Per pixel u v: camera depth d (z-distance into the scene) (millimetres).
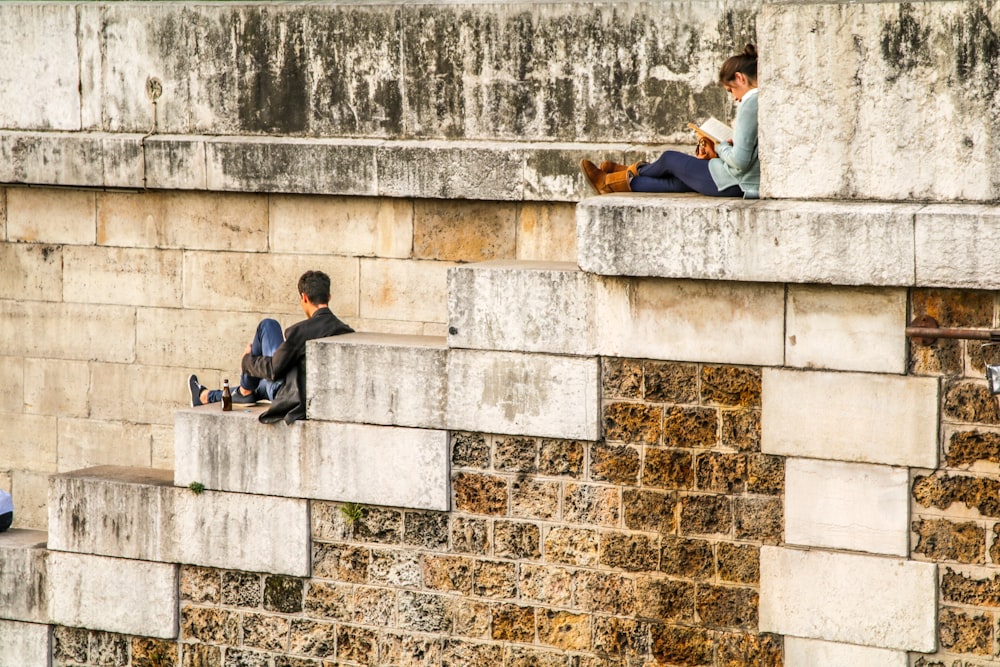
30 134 31375
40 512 32625
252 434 27781
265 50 29844
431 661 27125
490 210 28453
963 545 23188
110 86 31016
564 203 27781
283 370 27547
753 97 24078
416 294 29203
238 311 30594
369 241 29453
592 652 25906
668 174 25562
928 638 23469
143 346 31391
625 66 27438
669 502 25016
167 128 30719
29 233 32000
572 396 25281
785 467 24125
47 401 32312
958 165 22500
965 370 22812
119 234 31297
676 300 24375
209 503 28328
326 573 27719
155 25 30516
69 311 31922
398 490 26828
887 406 23297
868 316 23188
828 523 23922
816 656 24250
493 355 25750
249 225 30281
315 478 27391
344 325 28188
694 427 24672
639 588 25422
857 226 22656
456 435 26422
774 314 23766
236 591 28469
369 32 29078
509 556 26312
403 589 27188
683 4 26922
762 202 23750
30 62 31469
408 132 29078
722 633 24906
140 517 28922
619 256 24266
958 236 22094
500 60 28250
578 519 25719
